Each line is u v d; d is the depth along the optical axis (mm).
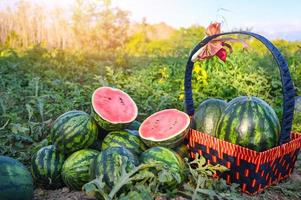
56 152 3627
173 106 6195
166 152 3361
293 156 3721
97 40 18219
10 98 6281
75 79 9195
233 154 3369
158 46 16172
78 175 3367
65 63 10492
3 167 2984
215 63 7281
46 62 10695
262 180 3393
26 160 4070
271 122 3504
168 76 7738
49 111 5422
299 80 8047
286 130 3426
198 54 4148
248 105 3553
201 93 6387
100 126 3676
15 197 2959
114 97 3865
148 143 3650
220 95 6617
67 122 3604
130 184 2979
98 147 3787
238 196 3264
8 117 5160
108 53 13859
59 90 7492
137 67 10094
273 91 7332
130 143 3615
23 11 18719
